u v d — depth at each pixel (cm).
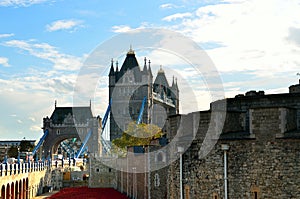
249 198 2750
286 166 2638
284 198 2638
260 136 2727
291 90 3641
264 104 3188
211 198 2944
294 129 2800
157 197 4809
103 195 8162
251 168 2750
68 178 15262
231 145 2842
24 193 10275
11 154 15862
